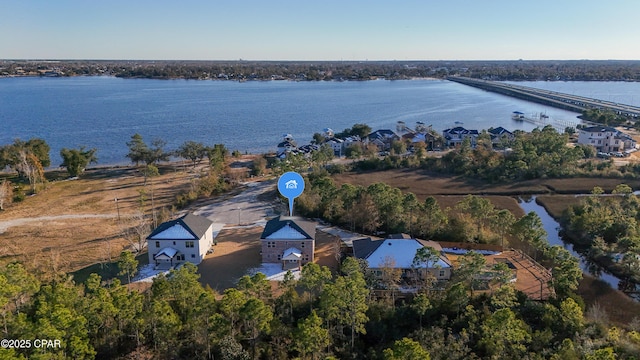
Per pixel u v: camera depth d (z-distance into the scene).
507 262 60.56
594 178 103.50
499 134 147.00
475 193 96.44
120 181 106.81
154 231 63.16
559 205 87.75
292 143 140.00
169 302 44.91
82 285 50.84
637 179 101.56
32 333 35.81
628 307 52.34
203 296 41.25
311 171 113.94
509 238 70.94
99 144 153.62
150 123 195.12
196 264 62.53
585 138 138.00
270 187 101.06
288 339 42.47
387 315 45.72
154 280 48.28
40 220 80.19
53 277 55.19
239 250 67.44
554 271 52.47
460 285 47.16
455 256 63.12
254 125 195.50
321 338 38.09
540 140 120.19
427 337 42.44
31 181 101.75
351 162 123.75
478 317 45.03
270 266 62.06
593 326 44.53
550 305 46.44
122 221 79.31
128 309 40.75
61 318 36.62
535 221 63.53
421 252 54.50
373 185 77.38
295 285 50.69
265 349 40.91
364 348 42.66
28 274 51.31
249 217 82.06
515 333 40.50
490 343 40.31
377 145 143.88
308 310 46.34
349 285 42.34
